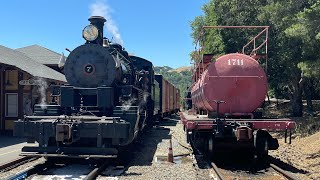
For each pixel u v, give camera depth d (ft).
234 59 35.29
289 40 59.41
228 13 73.41
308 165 34.30
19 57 69.26
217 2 76.95
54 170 30.60
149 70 57.98
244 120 33.19
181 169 31.32
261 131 34.24
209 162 34.37
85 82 36.91
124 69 40.86
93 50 37.06
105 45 40.83
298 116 78.84
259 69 35.06
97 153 30.83
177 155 39.55
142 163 34.65
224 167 32.86
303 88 84.17
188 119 34.01
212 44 85.87
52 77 66.08
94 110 35.96
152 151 42.47
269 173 30.22
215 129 33.04
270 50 68.08
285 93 115.65
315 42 41.75
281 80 76.69
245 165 33.94
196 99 43.68
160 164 34.01
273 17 58.08
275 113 96.89
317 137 47.50
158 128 70.38
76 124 31.01
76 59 37.40
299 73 73.20
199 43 42.27
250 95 34.91
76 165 32.94
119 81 39.27
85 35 37.32
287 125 32.76
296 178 26.08
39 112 34.65
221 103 34.99
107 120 31.89
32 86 64.44
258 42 69.26
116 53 40.47
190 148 43.73
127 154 39.93
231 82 34.81
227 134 33.68
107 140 32.76
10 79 61.87
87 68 36.73
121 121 32.22
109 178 27.53
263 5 70.28
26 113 63.67
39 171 29.91
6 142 50.26
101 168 30.01
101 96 34.55
